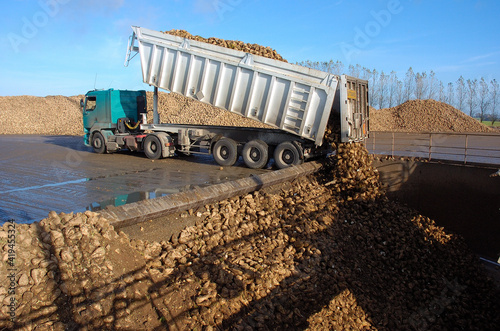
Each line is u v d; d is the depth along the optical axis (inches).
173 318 155.0
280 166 394.6
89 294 143.9
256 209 271.1
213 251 213.6
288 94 371.2
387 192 430.9
